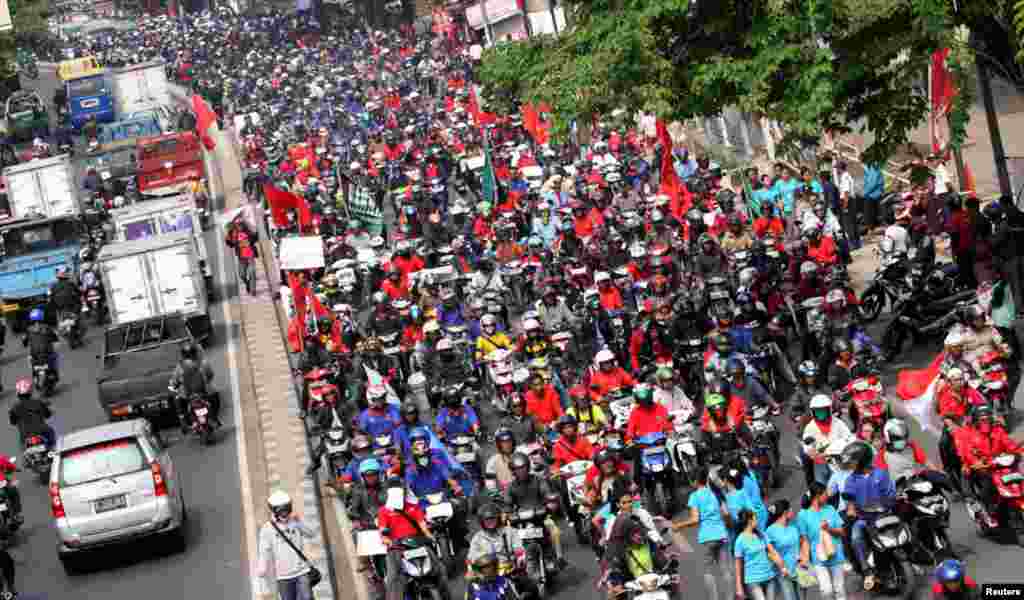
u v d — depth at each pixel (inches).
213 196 2404.0
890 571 613.3
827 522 585.6
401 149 2224.4
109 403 1149.1
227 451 1069.8
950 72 987.3
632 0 1029.8
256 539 868.6
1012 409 844.0
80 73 3284.9
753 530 589.3
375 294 1141.1
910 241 1111.0
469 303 1203.2
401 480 724.7
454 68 3304.6
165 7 7214.6
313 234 1651.1
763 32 972.6
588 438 754.2
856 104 1004.6
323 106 3208.7
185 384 1113.4
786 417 905.5
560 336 1002.7
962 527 690.2
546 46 1254.3
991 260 979.9
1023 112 1491.1
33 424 1076.5
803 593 595.8
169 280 1448.1
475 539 643.5
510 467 695.1
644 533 597.0
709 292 948.6
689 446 738.8
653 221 1204.5
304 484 945.5
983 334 818.8
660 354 927.7
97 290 1664.6
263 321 1528.1
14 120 3344.0
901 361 972.6
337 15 4798.2
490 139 2119.8
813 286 1012.5
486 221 1467.8
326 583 730.8
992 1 940.6
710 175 1438.2
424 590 655.1
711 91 1021.2
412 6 4544.8
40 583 855.1
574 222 1350.9
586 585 690.8
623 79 1029.8
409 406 814.5
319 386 964.6
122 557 879.7
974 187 1294.3
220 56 4675.2
